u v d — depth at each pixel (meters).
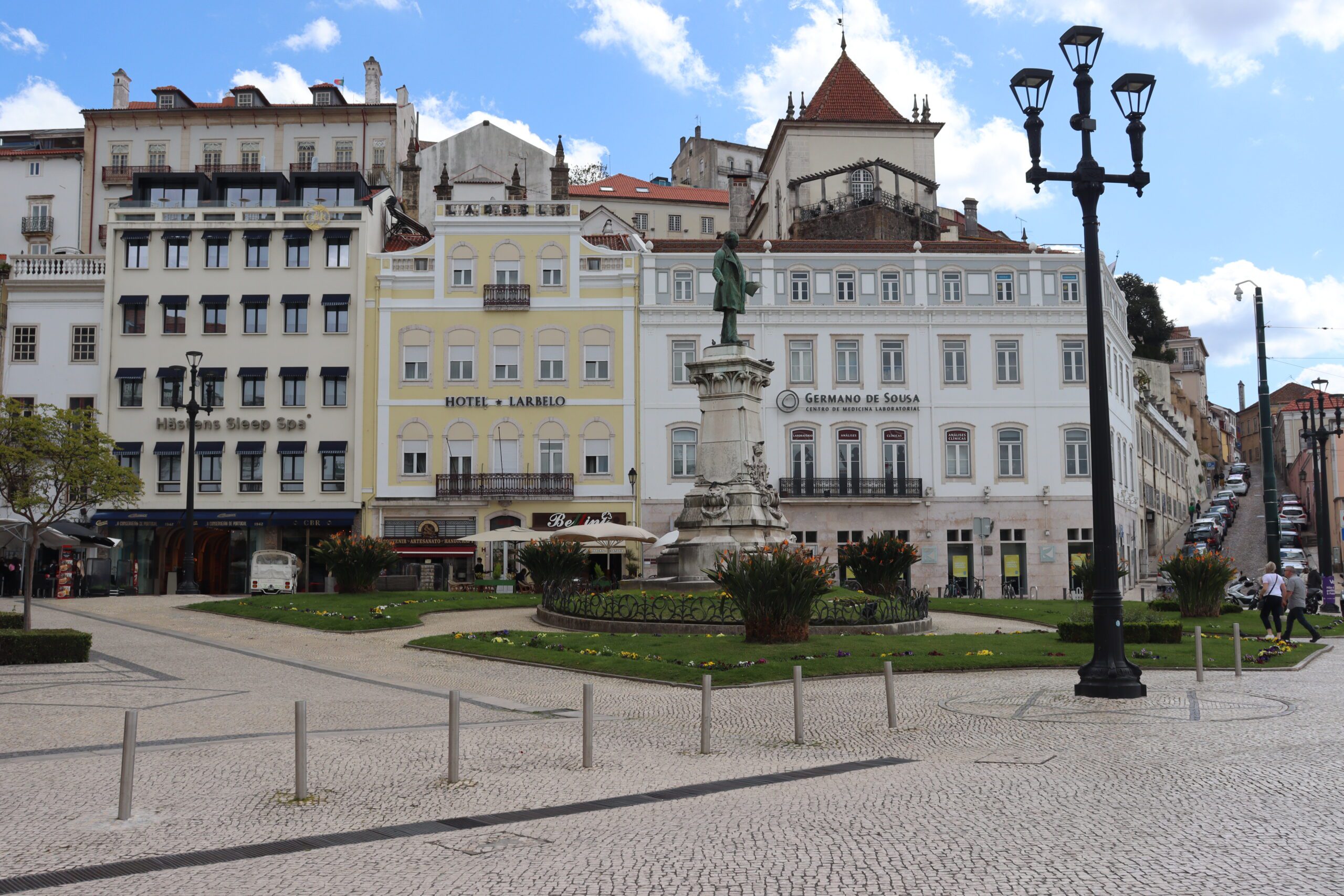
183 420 56.19
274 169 73.69
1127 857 8.84
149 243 57.31
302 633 29.69
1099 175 19.00
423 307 57.16
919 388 57.59
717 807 10.88
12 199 72.56
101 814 10.71
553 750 14.20
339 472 56.22
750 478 33.38
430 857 9.20
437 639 26.80
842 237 69.38
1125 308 69.06
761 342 57.38
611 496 56.28
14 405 27.80
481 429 56.66
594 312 57.25
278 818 10.59
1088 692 18.11
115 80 76.75
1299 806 10.48
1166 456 90.50
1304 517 89.62
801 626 24.92
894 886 8.20
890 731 15.30
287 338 56.81
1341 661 24.39
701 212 96.06
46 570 47.16
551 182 73.38
